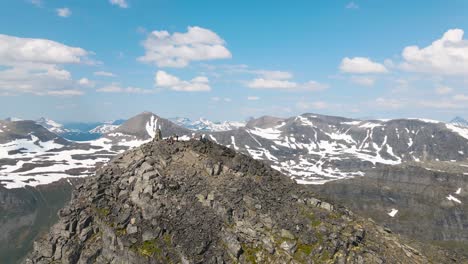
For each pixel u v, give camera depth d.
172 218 109.88
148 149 134.50
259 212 111.12
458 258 129.38
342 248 102.31
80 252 106.56
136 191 117.75
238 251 101.00
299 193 123.69
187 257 99.38
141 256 100.75
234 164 131.12
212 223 108.50
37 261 106.88
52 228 113.88
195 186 119.56
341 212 119.62
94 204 116.06
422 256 114.56
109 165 132.25
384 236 115.94
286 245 101.50
